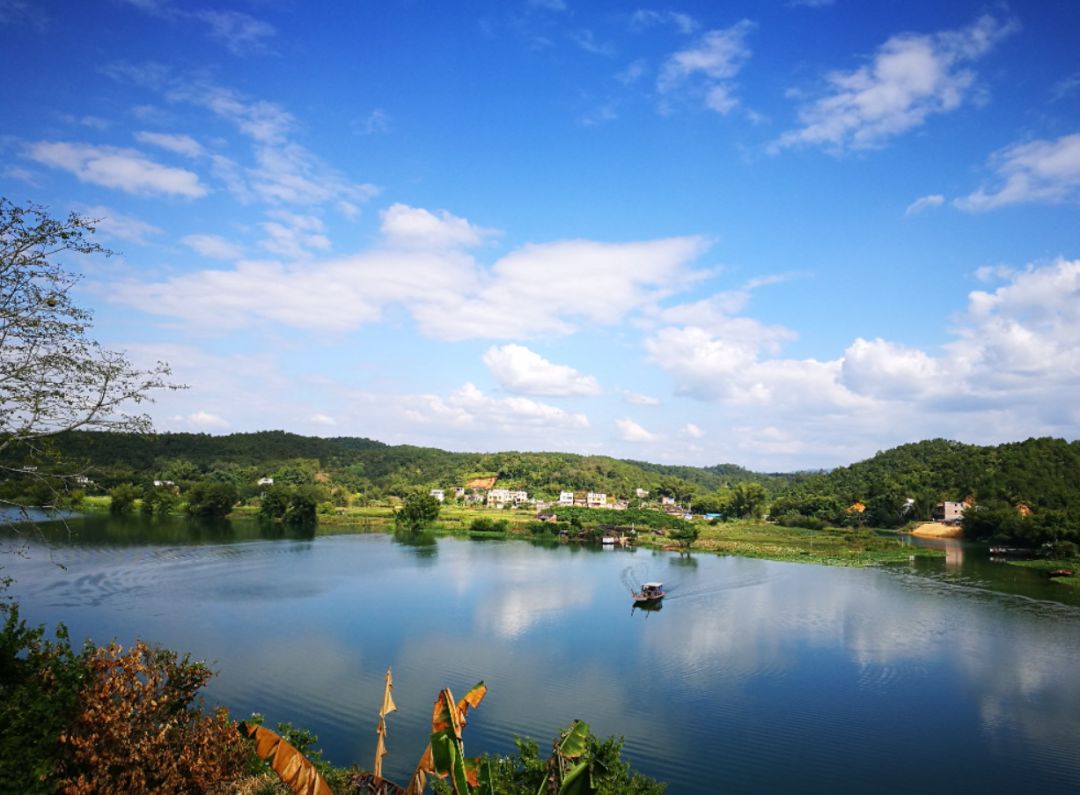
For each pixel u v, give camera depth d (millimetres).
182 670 17516
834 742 34188
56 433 21312
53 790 13594
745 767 31328
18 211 19547
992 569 96125
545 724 35781
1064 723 37156
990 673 45594
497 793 17422
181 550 93375
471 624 56781
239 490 166625
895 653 50156
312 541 112062
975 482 159250
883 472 197875
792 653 50031
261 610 59531
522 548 115562
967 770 31562
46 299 20422
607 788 18141
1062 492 135125
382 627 54844
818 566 99312
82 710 14758
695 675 44438
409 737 32938
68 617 55000
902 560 106375
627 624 58531
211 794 17188
